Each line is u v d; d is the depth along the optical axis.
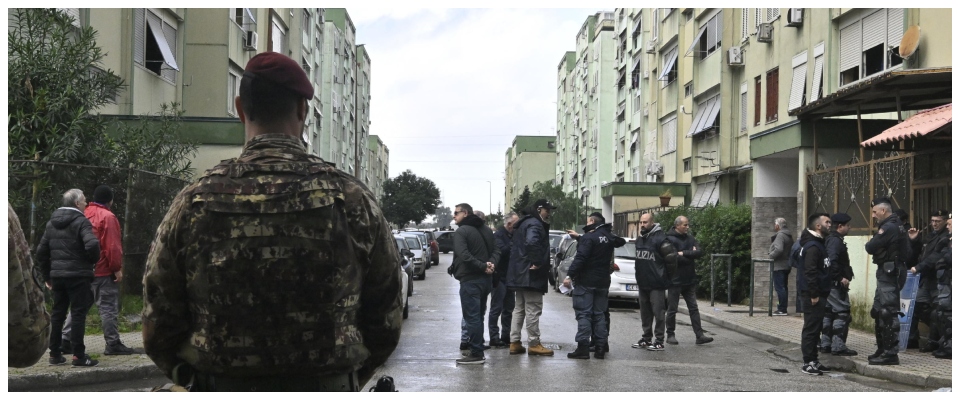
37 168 12.30
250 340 2.67
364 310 2.87
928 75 12.45
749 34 27.25
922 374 9.25
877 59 18.91
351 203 2.77
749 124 27.19
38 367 8.55
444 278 30.69
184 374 2.85
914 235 11.62
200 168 20.23
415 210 104.31
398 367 9.88
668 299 12.65
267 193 2.68
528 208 11.13
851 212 14.79
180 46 25.00
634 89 48.59
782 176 19.08
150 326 2.77
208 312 2.69
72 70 15.21
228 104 26.19
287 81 2.82
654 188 39.94
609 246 10.79
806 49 22.55
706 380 9.20
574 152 76.50
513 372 9.59
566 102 83.31
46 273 8.71
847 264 10.93
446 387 8.52
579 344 10.76
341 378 2.82
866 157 16.52
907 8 17.53
